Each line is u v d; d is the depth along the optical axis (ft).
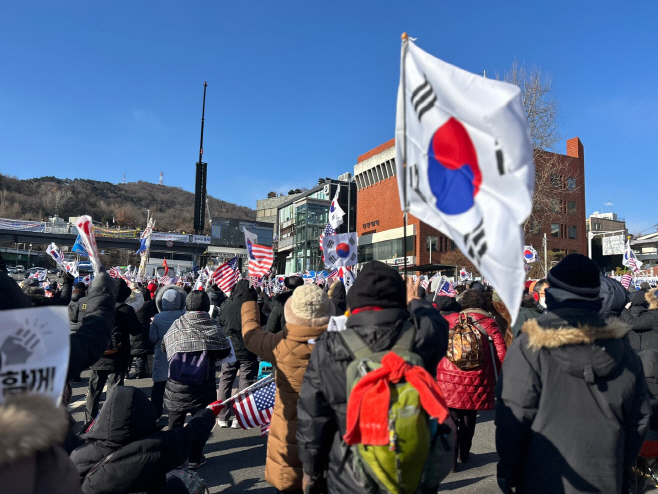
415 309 8.47
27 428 4.08
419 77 8.11
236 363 21.76
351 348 6.81
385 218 197.88
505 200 6.92
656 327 14.78
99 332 8.46
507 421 7.45
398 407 5.94
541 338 7.17
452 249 179.83
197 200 313.94
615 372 7.16
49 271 223.92
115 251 288.30
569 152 187.52
